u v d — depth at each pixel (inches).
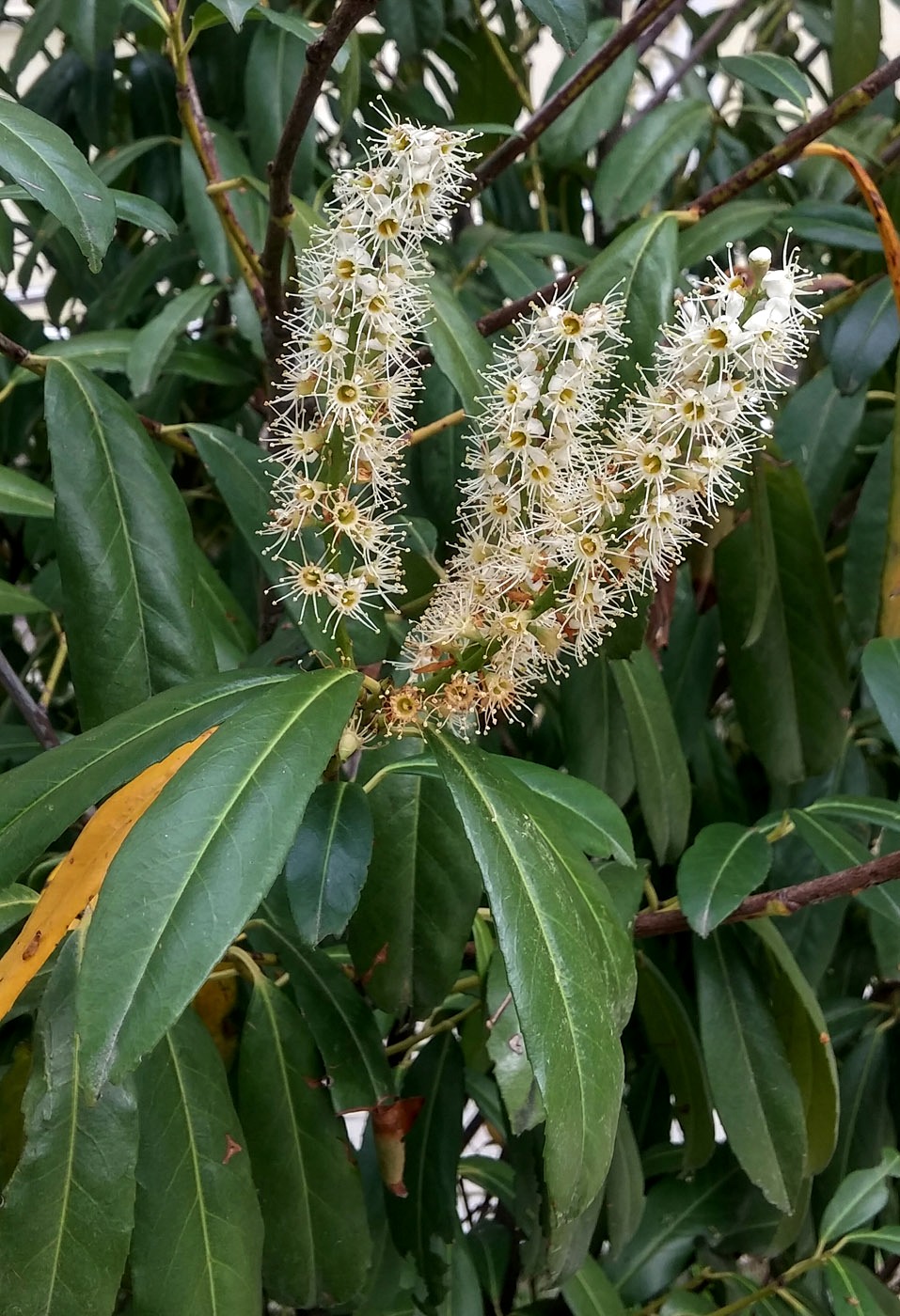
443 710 9.7
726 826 14.3
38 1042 10.1
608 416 10.8
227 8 11.4
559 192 23.4
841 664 16.5
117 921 6.8
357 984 13.9
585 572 9.2
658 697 15.6
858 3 18.9
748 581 16.2
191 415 21.8
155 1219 10.6
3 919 10.8
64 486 11.4
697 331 8.6
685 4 19.0
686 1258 17.2
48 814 8.2
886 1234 14.7
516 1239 18.6
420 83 22.9
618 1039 8.2
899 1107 18.8
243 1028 12.9
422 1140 14.5
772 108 21.2
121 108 24.3
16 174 9.0
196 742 9.6
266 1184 12.3
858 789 19.3
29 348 20.2
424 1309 14.6
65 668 22.1
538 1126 14.1
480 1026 17.0
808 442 18.1
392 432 13.1
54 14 18.8
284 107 16.8
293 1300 12.4
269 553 12.8
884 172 18.7
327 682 8.4
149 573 11.6
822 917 17.6
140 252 23.6
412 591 14.0
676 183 24.1
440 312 12.6
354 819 9.9
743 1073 14.2
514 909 8.0
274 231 12.0
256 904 6.9
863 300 16.1
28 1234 9.6
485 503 9.8
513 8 23.2
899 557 14.5
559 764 19.5
